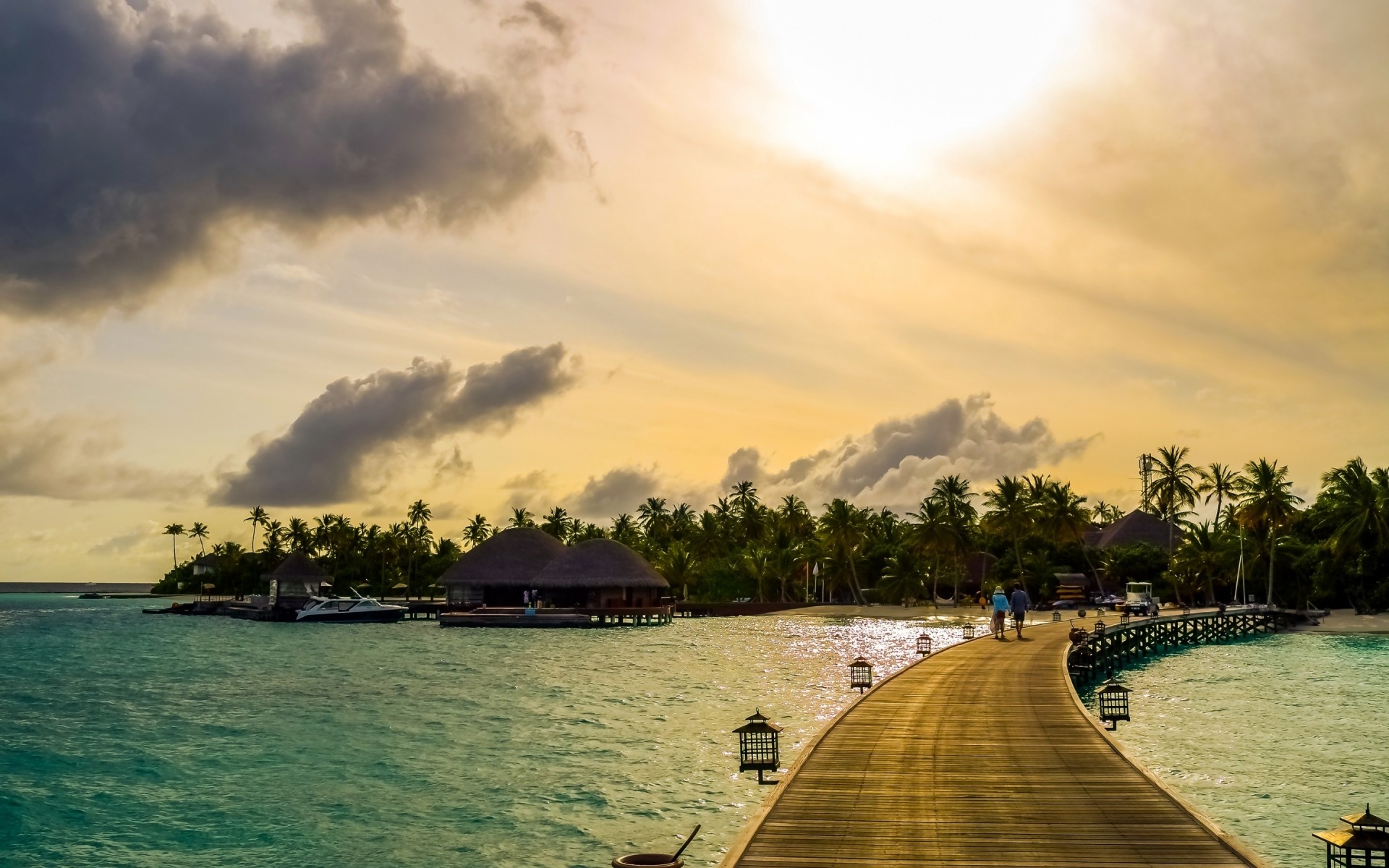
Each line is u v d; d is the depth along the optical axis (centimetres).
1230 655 6338
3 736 3238
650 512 16638
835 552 13025
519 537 10719
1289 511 8988
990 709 2588
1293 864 1844
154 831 2081
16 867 1866
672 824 2105
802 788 1709
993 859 1320
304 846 1977
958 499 12462
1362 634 8212
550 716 3569
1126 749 2030
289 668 5544
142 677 5128
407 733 3212
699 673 5072
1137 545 11925
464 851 1934
